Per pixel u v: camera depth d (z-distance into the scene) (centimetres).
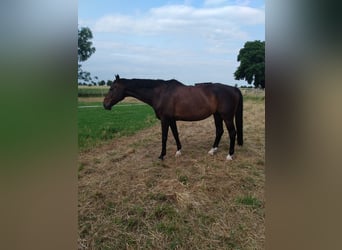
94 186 241
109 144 318
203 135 364
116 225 211
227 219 215
